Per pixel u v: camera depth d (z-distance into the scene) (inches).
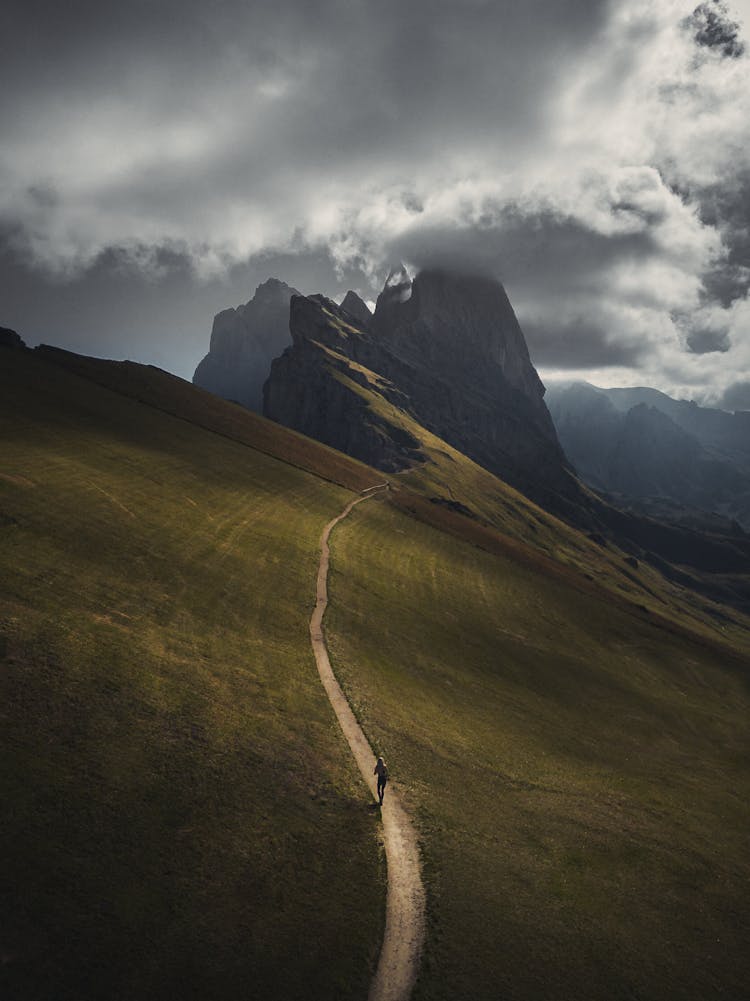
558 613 3799.2
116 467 3061.0
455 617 2970.0
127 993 716.7
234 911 880.9
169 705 1353.3
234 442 4901.6
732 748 2657.5
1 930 741.9
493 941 935.7
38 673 1279.5
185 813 1049.5
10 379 3905.0
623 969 943.0
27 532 1941.4
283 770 1275.8
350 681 1835.6
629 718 2564.0
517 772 1642.5
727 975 994.7
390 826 1197.1
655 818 1592.0
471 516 7436.0
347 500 4606.3
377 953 875.4
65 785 1010.7
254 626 1998.0
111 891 847.7
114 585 1850.4
